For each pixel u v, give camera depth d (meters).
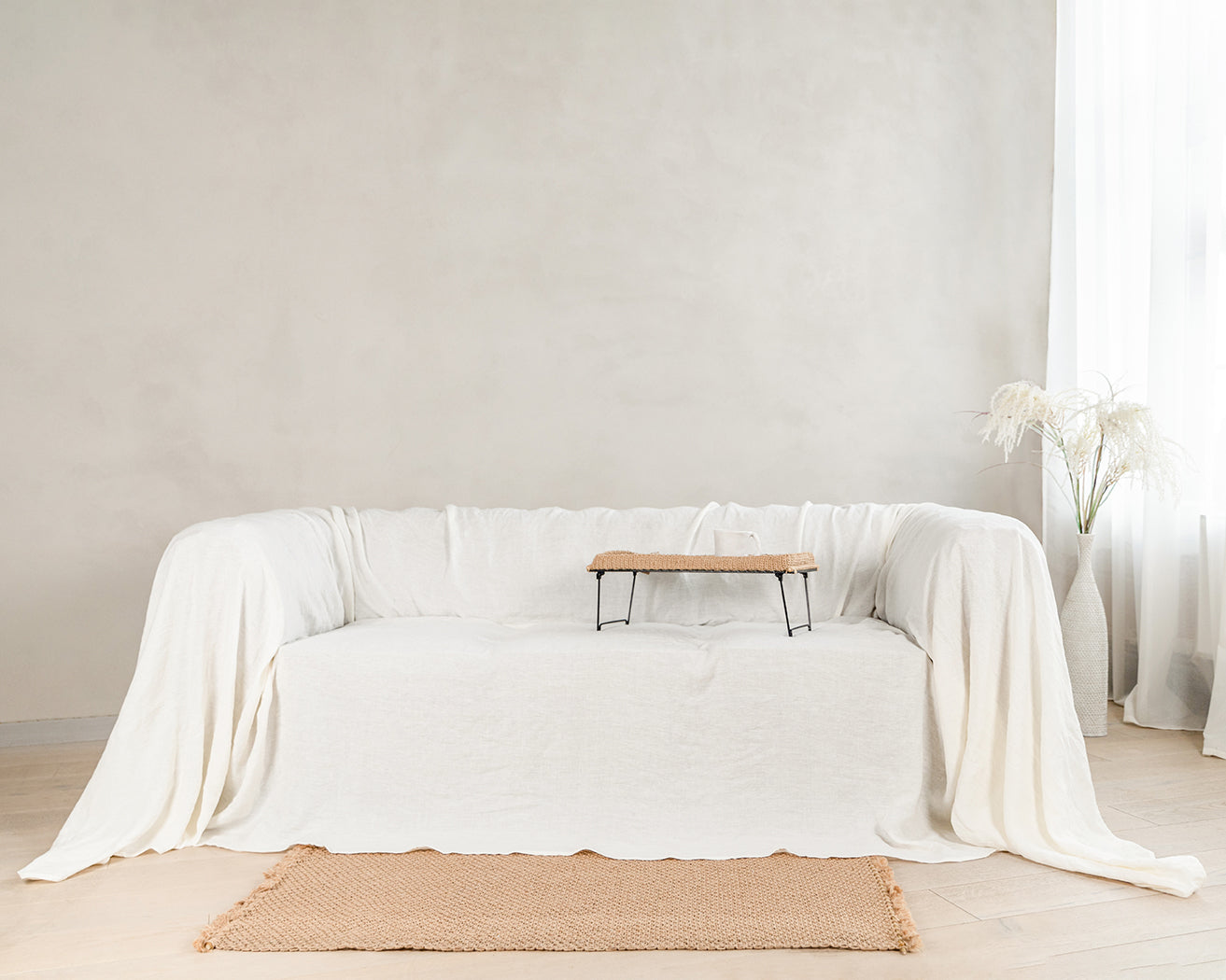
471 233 3.63
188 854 2.25
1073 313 3.88
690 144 3.78
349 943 1.80
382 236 3.57
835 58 3.88
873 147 3.90
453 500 3.62
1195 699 3.26
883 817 2.30
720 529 2.99
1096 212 3.72
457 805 2.34
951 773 2.32
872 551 3.04
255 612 2.39
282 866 2.13
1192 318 3.22
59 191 3.37
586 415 3.71
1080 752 2.26
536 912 1.90
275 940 1.81
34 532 3.36
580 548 3.10
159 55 3.43
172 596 2.35
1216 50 3.13
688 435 3.78
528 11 3.67
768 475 3.84
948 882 2.06
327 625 2.75
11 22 3.33
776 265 3.83
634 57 3.74
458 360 3.62
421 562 3.09
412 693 2.36
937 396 3.96
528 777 2.35
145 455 3.43
